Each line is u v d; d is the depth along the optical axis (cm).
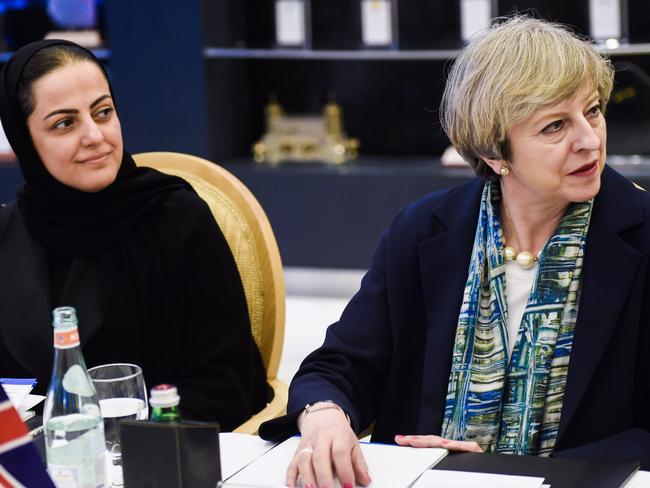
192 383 265
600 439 217
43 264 275
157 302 273
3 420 160
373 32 645
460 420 227
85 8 679
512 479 182
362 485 184
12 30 701
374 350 238
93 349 271
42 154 266
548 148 211
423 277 236
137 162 317
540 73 208
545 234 228
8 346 271
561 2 620
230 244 294
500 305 226
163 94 636
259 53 632
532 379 221
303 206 628
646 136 625
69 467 173
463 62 222
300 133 660
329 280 660
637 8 614
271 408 277
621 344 218
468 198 241
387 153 675
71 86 259
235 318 273
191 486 168
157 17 628
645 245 220
